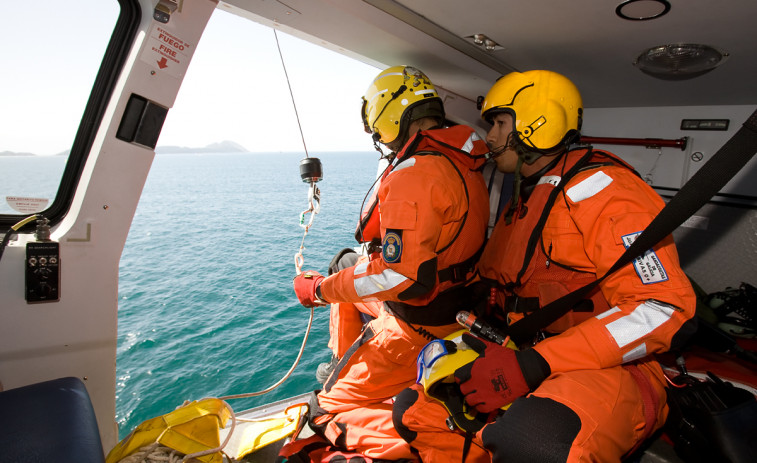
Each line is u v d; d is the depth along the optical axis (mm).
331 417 1979
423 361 1500
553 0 1474
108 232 1584
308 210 2057
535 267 1549
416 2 1595
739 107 2689
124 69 1495
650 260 1260
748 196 2766
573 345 1251
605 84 2578
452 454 1539
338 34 1960
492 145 1735
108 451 1758
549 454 1077
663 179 3053
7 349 1491
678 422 1354
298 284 1997
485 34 1900
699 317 2572
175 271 25391
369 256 1976
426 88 1888
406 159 1693
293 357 12914
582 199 1394
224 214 47188
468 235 1722
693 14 1480
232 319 16859
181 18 1495
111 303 1645
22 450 912
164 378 12227
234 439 2094
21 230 1604
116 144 1520
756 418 1276
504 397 1279
